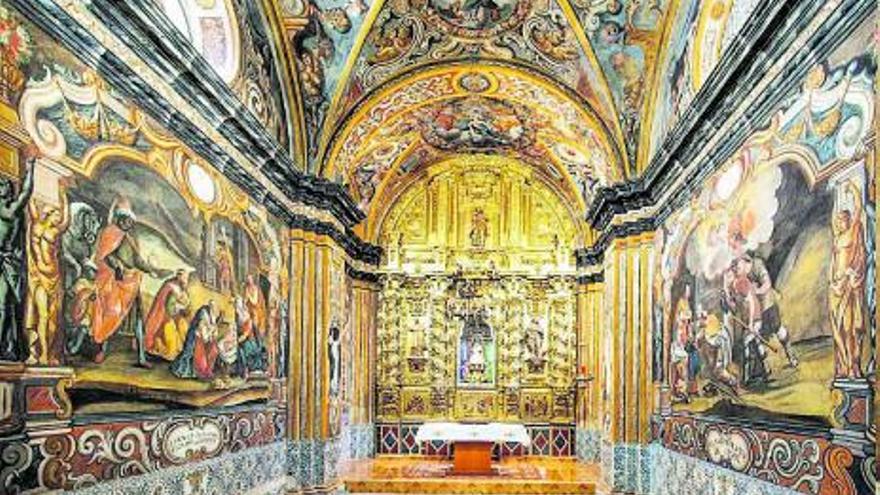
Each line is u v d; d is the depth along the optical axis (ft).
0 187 20.34
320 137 48.93
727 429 32.12
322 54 46.39
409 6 45.11
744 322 30.25
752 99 29.73
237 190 38.52
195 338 32.89
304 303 48.37
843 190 22.34
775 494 26.94
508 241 74.02
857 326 21.26
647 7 42.32
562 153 63.57
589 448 68.03
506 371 73.00
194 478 32.68
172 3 32.48
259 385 41.52
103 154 25.64
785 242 26.45
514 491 57.21
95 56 25.02
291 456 46.96
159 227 29.60
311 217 48.80
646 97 46.55
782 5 25.38
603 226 56.44
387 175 69.36
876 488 17.97
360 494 57.00
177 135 31.32
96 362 25.08
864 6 21.40
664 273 43.86
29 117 21.70
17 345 21.04
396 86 50.80
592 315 69.26
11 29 20.94
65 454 23.35
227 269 36.86
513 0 44.78
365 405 70.44
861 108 21.45
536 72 50.37
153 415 28.99
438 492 57.36
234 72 38.75
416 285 73.77
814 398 23.98
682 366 39.42
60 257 23.09
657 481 44.86
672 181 42.09
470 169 74.74
